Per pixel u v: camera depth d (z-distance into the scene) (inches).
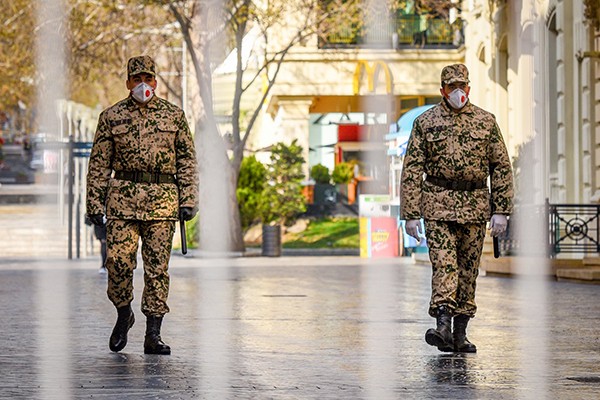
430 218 735.1
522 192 2330.2
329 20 2950.3
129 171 730.8
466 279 747.4
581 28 1978.3
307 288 1453.0
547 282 1612.9
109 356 731.4
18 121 5620.1
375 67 3316.9
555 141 2192.4
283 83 3346.5
